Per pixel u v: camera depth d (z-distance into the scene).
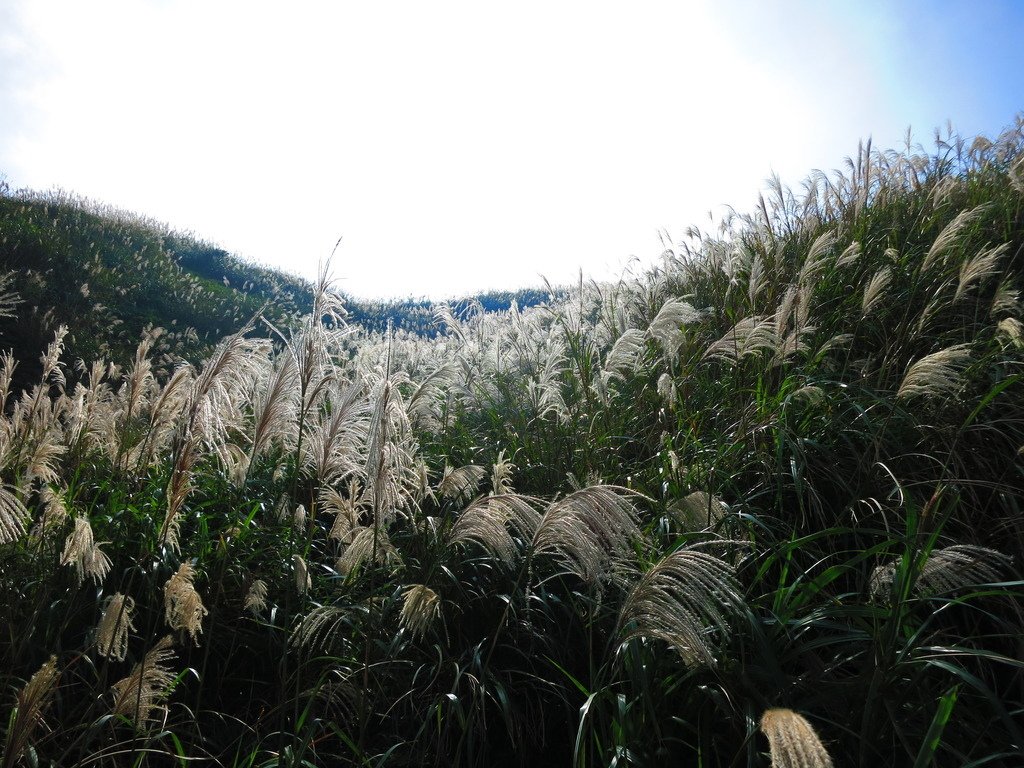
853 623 2.71
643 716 2.40
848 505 3.26
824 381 4.14
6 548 3.71
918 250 5.38
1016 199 5.69
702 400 4.77
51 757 2.85
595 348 5.99
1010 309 4.05
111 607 2.73
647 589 2.04
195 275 18.72
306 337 3.24
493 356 6.03
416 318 20.50
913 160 7.26
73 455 5.11
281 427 3.52
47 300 12.19
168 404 3.86
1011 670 2.59
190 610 2.73
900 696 2.26
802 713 2.32
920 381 3.22
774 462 3.73
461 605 3.49
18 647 3.29
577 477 4.20
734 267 6.06
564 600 3.41
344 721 3.11
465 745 3.01
